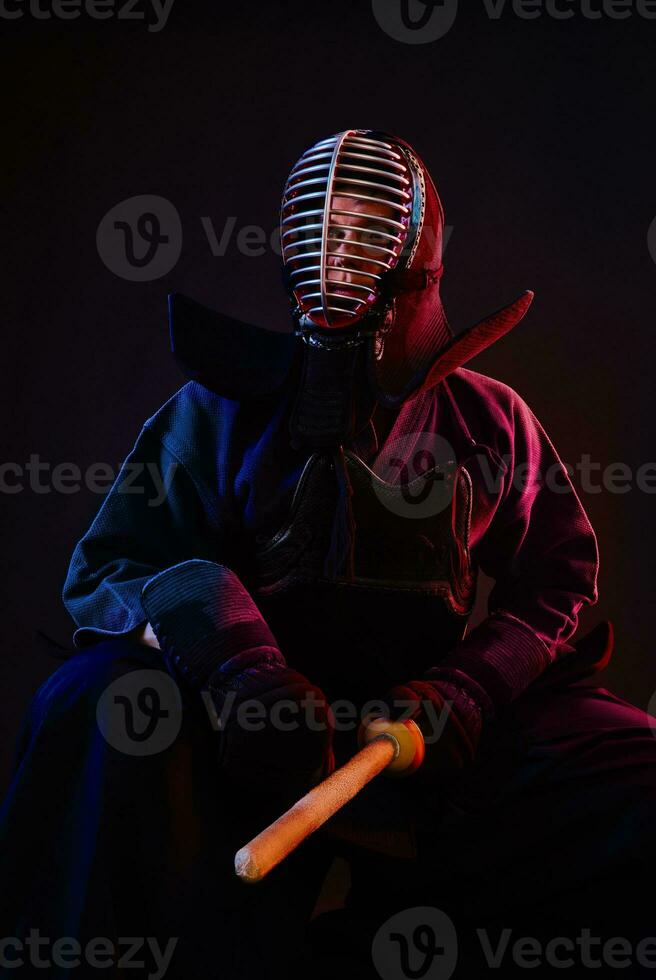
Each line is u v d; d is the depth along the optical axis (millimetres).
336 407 1688
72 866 1382
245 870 1194
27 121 3168
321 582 1693
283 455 1728
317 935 1682
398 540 1700
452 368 1707
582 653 1795
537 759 1615
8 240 3162
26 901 1385
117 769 1404
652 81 3053
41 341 3152
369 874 1686
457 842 1615
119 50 3178
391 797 1683
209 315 1781
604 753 1581
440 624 1750
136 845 1393
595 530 3031
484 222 3096
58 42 3178
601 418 3053
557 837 1553
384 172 1640
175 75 3168
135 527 1756
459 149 3104
